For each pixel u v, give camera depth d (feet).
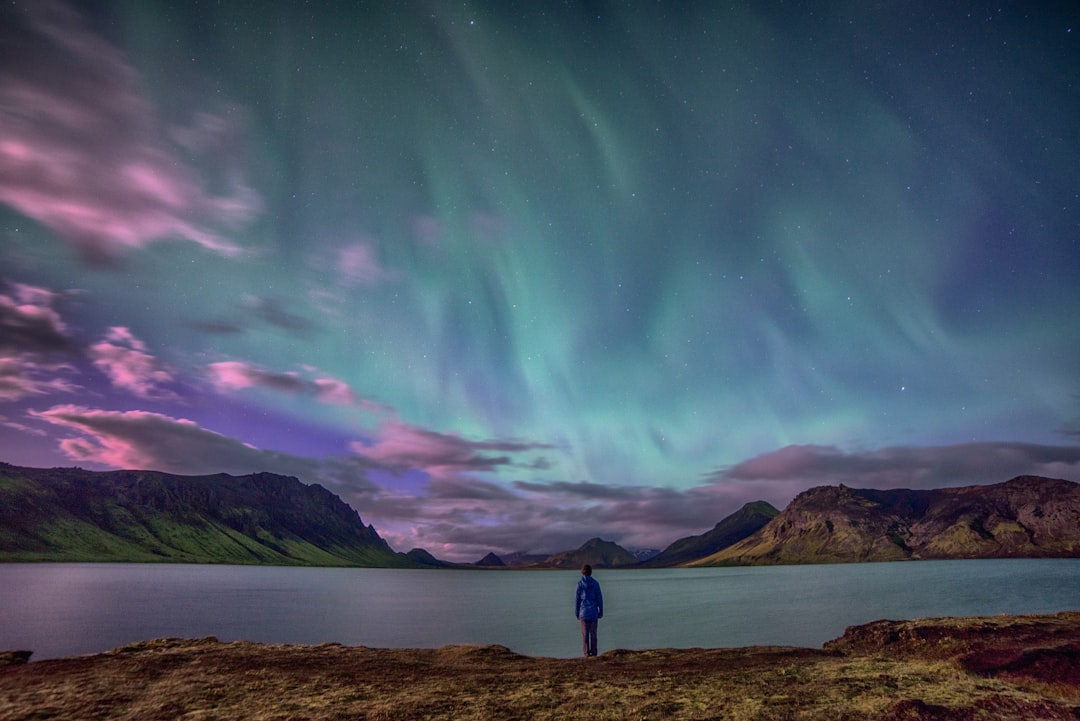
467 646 79.00
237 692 53.31
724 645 204.95
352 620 337.31
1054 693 56.70
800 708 46.78
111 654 71.82
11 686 55.31
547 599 571.28
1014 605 302.04
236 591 577.02
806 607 345.31
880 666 63.72
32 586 551.18
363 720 44.52
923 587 486.38
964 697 49.03
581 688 54.70
